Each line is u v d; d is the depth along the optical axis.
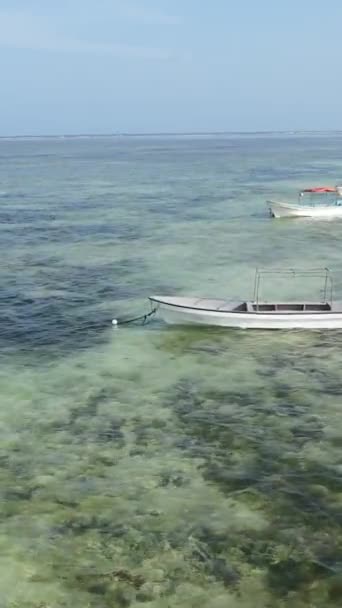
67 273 41.38
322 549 14.30
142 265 43.34
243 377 24.14
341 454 18.42
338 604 12.70
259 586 13.16
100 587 13.14
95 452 18.66
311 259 44.38
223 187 94.69
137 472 17.53
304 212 61.62
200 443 19.16
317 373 24.41
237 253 46.69
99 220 63.75
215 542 14.52
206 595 12.91
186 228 57.94
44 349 27.50
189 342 28.06
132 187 97.44
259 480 17.08
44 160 182.50
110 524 15.20
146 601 12.75
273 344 27.48
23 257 46.34
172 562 13.87
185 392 22.89
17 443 19.19
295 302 31.61
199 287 37.47
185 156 195.88
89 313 32.66
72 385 23.61
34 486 16.86
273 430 19.92
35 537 14.75
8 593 12.98
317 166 136.25
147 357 26.42
